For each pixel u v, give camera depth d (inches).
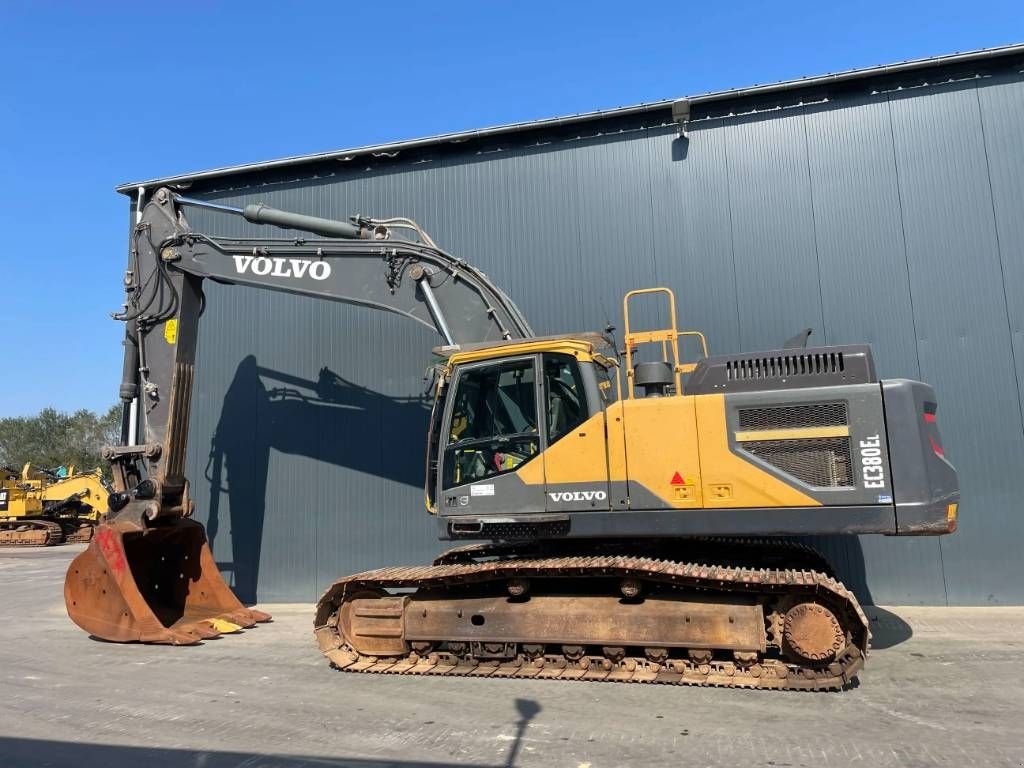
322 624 289.0
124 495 358.0
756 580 233.1
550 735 197.5
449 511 275.1
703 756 179.9
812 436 245.3
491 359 278.2
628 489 257.1
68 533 1258.0
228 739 200.4
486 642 262.8
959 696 225.3
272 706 231.0
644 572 243.6
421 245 345.1
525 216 430.6
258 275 369.4
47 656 311.6
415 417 431.2
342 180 462.3
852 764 173.0
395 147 445.4
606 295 414.6
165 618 360.5
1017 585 354.3
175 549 382.6
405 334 438.3
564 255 422.6
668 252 408.8
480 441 274.8
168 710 229.0
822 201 392.5
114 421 2522.1
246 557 446.9
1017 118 374.0
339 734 202.2
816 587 232.5
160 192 394.0
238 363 463.2
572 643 253.4
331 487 439.5
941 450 252.4
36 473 1316.4
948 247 376.2
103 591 341.4
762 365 263.3
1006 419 361.4
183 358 378.9
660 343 404.2
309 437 446.6
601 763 176.7
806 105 398.9
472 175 440.8
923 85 386.0
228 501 453.7
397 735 200.1
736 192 402.9
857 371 251.0
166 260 382.6
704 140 409.7
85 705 236.2
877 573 368.8
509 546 298.2
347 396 443.8
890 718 205.8
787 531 242.8
